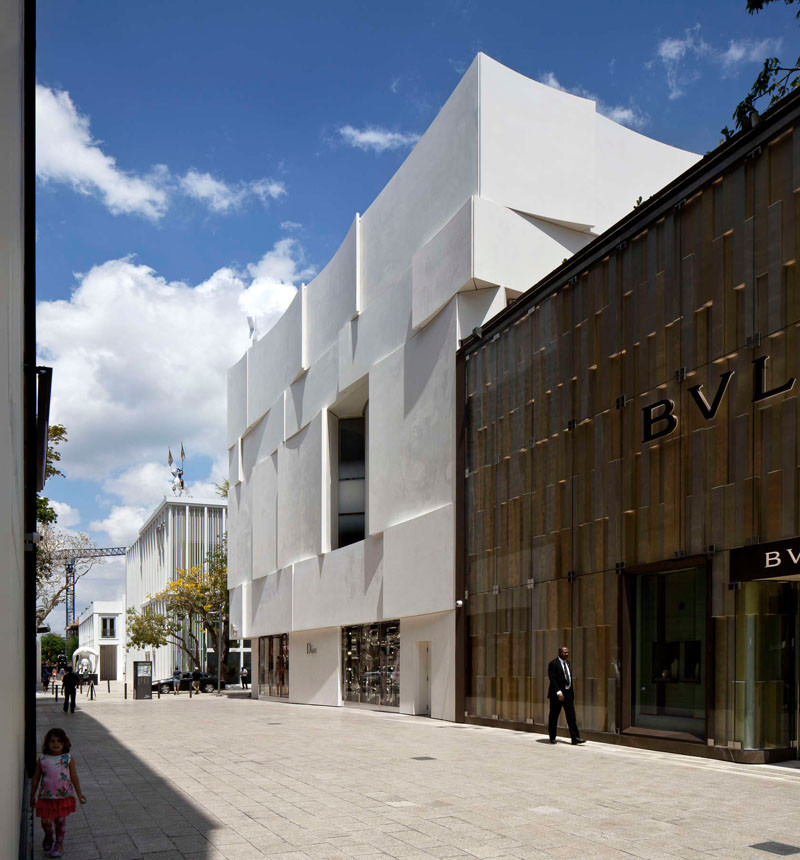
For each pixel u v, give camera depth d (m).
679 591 15.14
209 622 62.00
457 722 22.84
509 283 23.75
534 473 19.92
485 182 23.73
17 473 6.69
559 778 11.99
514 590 20.47
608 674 16.62
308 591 36.19
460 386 23.77
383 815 9.51
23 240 8.55
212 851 7.99
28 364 12.84
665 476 15.40
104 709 33.31
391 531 27.61
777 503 12.86
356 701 31.56
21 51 6.24
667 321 15.68
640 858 7.38
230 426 50.88
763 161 13.66
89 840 8.62
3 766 3.91
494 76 24.17
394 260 29.12
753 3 12.62
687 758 13.86
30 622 15.63
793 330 12.85
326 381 35.22
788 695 13.41
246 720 25.77
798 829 8.40
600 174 26.34
